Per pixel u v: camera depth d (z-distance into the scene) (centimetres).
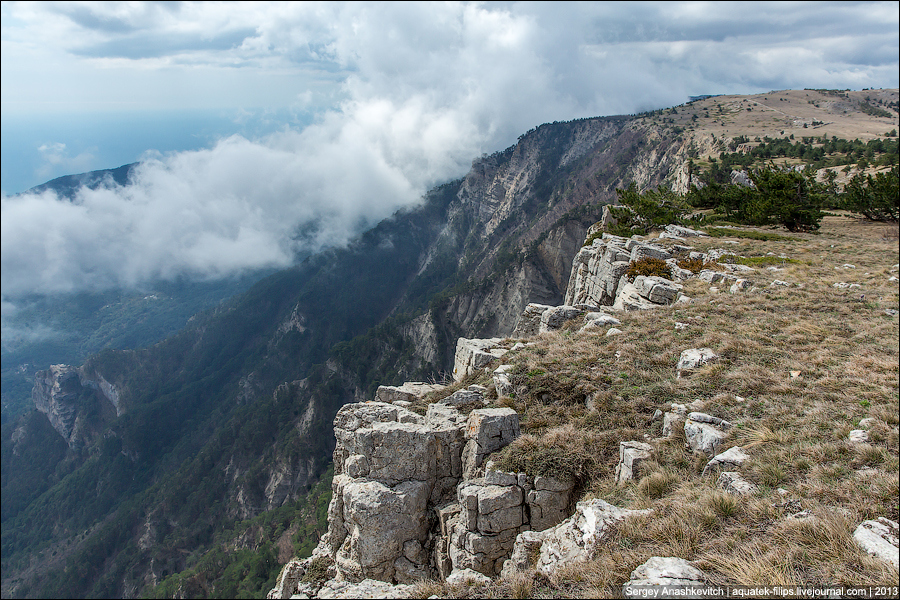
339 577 1364
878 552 702
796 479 973
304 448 12975
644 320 2292
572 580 802
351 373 16138
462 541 1248
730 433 1204
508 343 2577
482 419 1391
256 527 9969
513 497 1240
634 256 3509
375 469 1434
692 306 2397
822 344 1747
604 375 1691
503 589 825
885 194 5612
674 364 1741
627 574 768
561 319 2825
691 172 11119
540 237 15150
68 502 17700
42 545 16262
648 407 1463
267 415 14962
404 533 1355
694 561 768
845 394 1333
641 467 1180
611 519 941
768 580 690
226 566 9275
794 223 5309
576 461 1268
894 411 1182
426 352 15362
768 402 1350
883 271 2872
